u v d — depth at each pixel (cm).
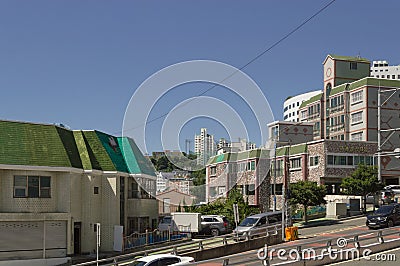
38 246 3400
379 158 5172
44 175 3488
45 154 3525
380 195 5438
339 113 7150
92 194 3753
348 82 7481
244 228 3528
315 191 4609
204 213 5088
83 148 3844
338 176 6022
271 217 3681
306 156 6284
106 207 3850
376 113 6688
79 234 3672
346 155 6091
